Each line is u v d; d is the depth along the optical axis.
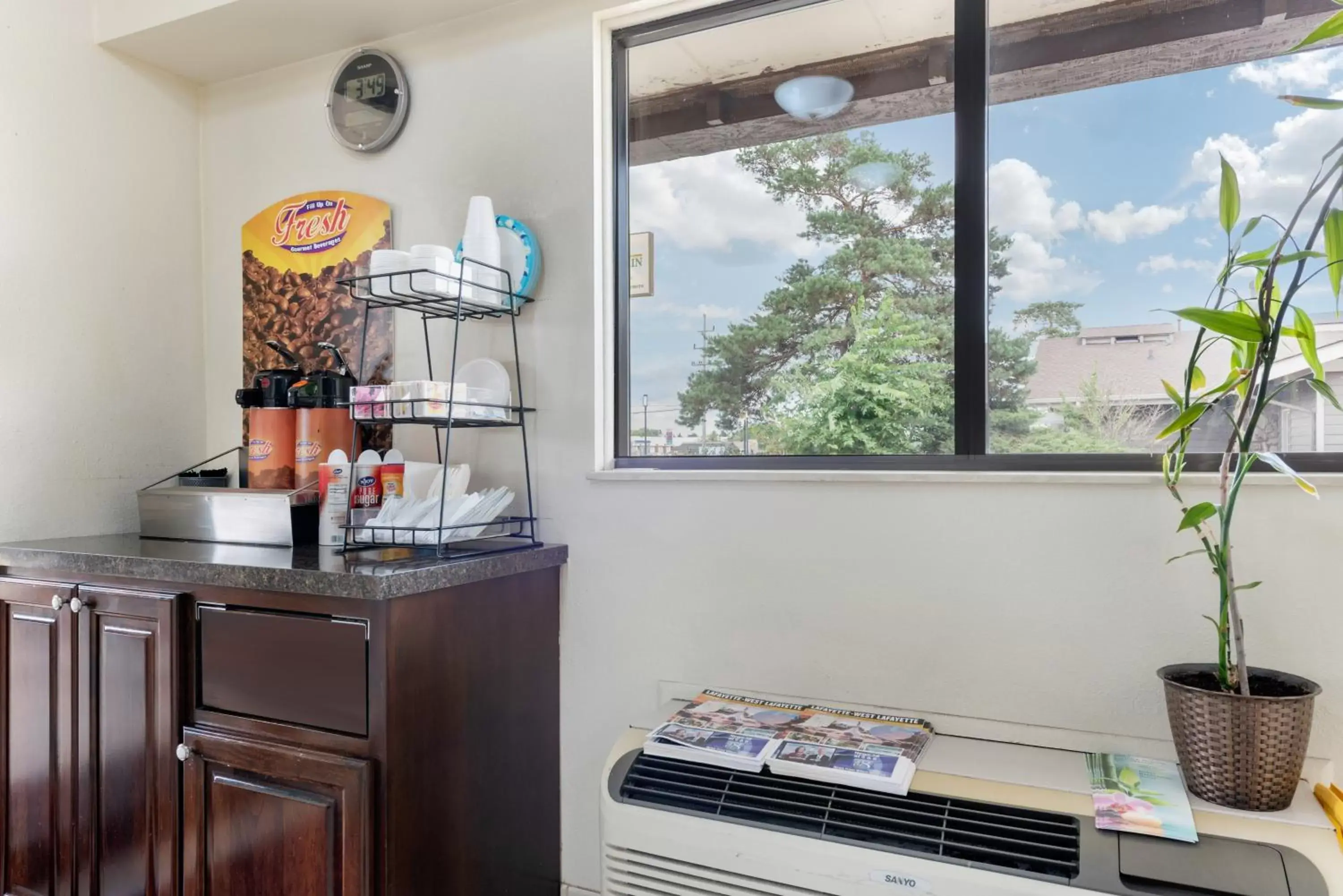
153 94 2.29
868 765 1.33
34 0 2.02
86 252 2.13
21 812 1.78
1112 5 1.57
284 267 2.29
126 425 2.21
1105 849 1.11
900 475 1.57
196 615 1.57
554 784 1.86
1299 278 1.14
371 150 2.15
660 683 1.79
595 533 1.87
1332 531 1.31
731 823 1.29
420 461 2.08
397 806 1.38
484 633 1.62
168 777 1.57
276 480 1.94
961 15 1.65
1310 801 1.20
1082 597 1.45
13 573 1.85
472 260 1.82
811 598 1.66
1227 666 1.22
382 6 1.99
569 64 1.93
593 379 1.89
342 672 1.41
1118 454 1.51
